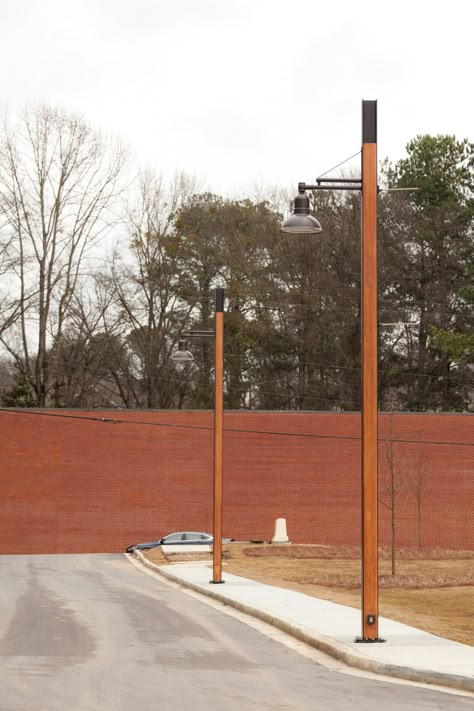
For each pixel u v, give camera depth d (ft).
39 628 58.75
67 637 53.98
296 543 167.73
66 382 217.56
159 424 171.22
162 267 221.66
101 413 171.12
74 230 214.07
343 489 170.71
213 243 226.17
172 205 225.15
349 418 172.24
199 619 64.59
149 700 34.86
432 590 92.94
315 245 219.00
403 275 216.13
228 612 69.56
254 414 171.22
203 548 150.92
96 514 169.48
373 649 47.03
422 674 40.34
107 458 170.40
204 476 170.71
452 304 217.56
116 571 123.24
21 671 41.50
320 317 216.74
